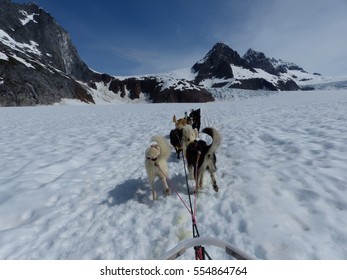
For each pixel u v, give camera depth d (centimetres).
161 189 529
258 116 1572
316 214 369
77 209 456
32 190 507
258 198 430
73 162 717
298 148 681
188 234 360
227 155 709
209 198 462
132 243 355
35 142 1014
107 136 1112
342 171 495
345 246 306
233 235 345
